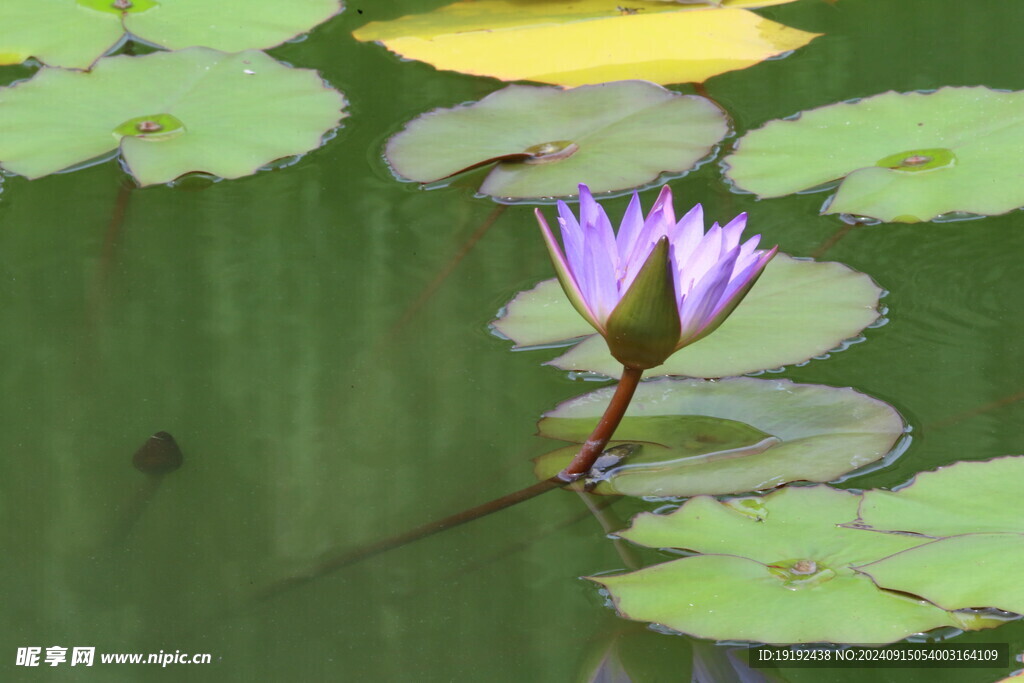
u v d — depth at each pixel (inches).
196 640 195.5
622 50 208.4
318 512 197.5
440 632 195.6
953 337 200.1
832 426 198.1
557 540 196.7
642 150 204.7
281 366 200.1
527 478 197.8
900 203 202.2
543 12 210.4
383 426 198.8
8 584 196.2
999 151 203.3
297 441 198.7
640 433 198.2
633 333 195.3
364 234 203.2
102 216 203.6
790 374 199.3
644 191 203.5
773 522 196.2
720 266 194.5
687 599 195.2
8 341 200.4
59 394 199.5
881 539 195.8
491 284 201.9
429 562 196.5
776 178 203.8
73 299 201.5
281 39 209.2
